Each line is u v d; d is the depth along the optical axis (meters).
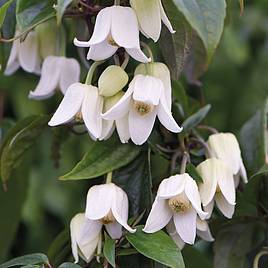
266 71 1.21
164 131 0.73
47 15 0.66
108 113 0.65
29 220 1.05
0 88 1.03
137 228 0.67
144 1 0.65
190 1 0.63
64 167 1.05
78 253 0.68
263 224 0.77
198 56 0.81
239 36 1.19
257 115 0.78
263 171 0.71
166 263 0.65
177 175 0.66
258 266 0.77
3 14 0.66
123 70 0.66
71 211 1.07
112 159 0.69
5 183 0.76
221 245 0.77
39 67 0.76
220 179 0.68
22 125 0.74
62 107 0.66
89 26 0.69
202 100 0.83
